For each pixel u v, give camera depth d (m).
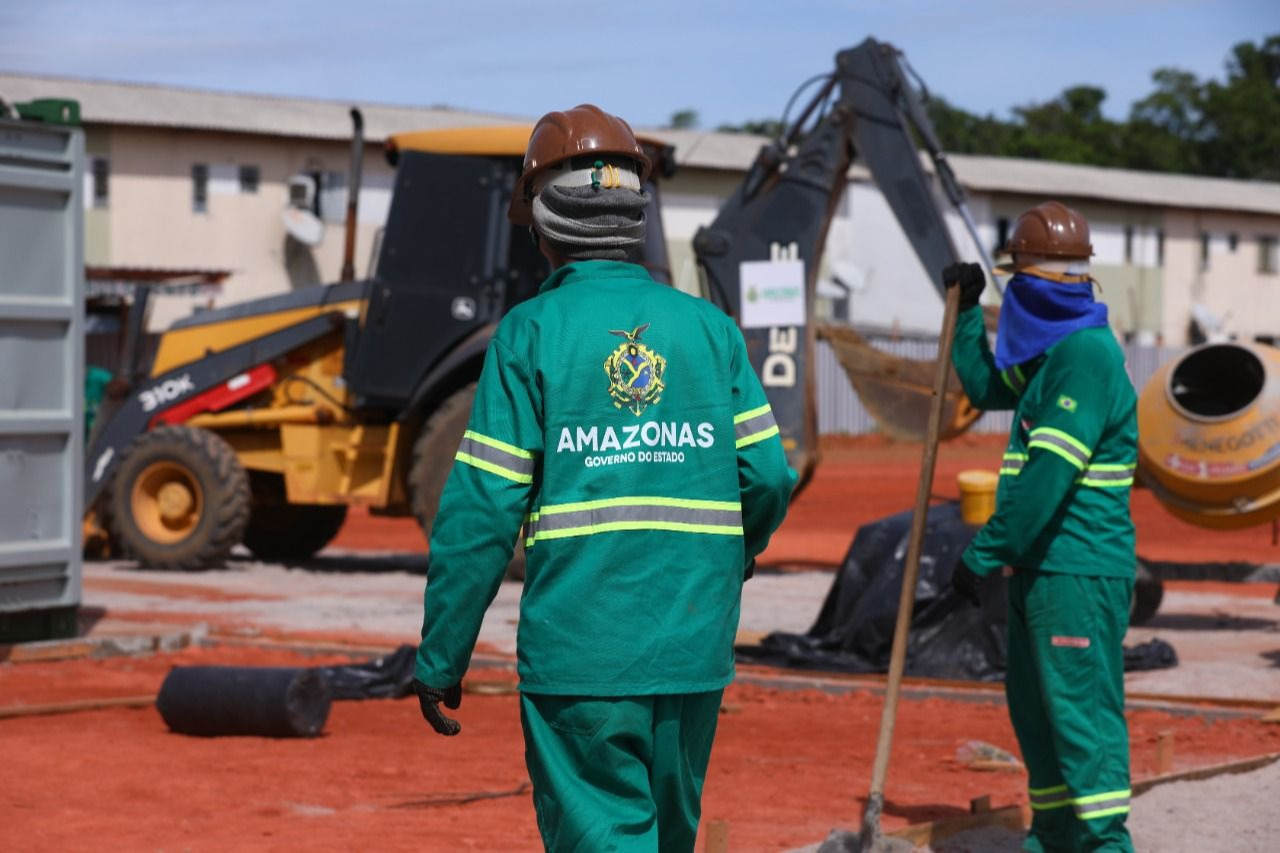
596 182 4.09
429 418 17.06
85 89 43.94
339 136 43.81
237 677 8.67
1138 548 21.27
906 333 44.97
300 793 7.27
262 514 19.70
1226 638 12.98
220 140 43.38
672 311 4.02
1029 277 6.02
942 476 36.97
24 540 11.16
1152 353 52.53
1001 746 8.72
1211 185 63.25
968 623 10.87
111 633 12.10
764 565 18.91
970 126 83.88
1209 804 7.19
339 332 17.98
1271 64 93.06
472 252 17.02
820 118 17.47
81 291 11.35
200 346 18.62
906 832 6.40
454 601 3.84
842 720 9.52
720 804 7.14
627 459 3.88
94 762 7.91
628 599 3.84
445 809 6.99
